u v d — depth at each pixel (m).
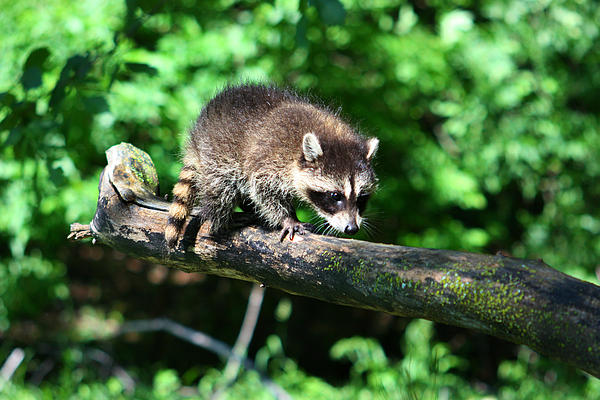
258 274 4.28
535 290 2.99
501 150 11.36
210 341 10.68
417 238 11.31
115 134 9.67
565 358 2.88
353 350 11.45
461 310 3.20
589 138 12.08
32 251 11.04
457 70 11.51
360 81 10.95
